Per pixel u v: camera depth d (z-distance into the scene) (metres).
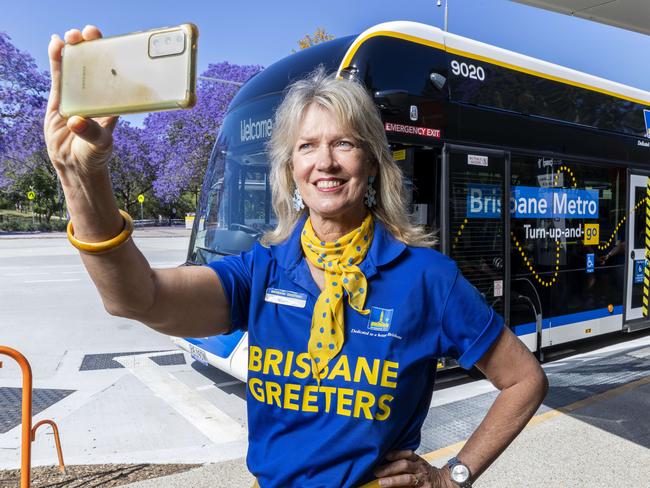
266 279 1.40
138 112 0.94
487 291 5.30
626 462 3.62
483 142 5.31
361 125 1.38
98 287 1.19
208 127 30.72
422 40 4.96
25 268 15.88
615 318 6.70
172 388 5.69
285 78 5.00
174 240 28.78
